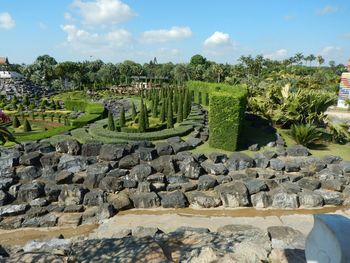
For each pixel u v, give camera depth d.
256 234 6.88
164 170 12.48
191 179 12.43
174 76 75.75
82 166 12.68
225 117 14.04
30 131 25.14
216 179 12.20
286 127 18.50
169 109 19.81
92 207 11.08
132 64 90.50
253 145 14.55
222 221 10.19
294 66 81.12
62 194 11.23
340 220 3.17
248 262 4.89
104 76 77.44
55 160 12.80
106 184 11.71
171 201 11.20
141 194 11.55
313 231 3.37
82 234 9.70
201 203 11.11
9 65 73.88
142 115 18.52
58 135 16.58
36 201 11.03
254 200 11.24
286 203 11.11
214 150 14.29
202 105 31.53
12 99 47.41
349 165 13.01
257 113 20.17
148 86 65.19
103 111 28.31
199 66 73.12
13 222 10.21
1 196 10.90
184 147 14.01
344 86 34.31
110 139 15.32
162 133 16.14
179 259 5.13
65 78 74.56
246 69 66.38
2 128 5.77
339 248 2.91
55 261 5.08
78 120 22.72
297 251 5.18
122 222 10.21
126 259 4.99
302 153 14.03
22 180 12.04
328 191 11.99
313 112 17.70
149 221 10.25
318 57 89.44
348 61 51.50
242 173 12.70
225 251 5.30
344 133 16.22
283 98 19.23
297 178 12.45
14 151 13.12
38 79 69.62
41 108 42.38
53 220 10.30
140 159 12.91
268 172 12.61
